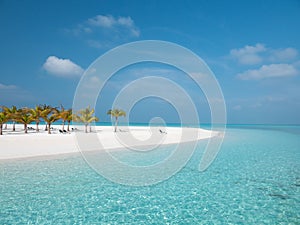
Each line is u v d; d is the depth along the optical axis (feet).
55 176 41.22
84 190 34.63
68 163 50.88
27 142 76.48
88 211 27.37
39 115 122.11
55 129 155.94
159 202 30.45
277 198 31.94
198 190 35.37
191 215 26.55
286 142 102.17
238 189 35.83
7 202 29.63
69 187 35.73
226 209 28.19
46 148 66.18
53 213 26.71
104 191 34.40
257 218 25.75
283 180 40.91
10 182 37.42
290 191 34.86
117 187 36.37
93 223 24.38
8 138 85.81
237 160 59.47
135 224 24.22
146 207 28.76
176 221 25.00
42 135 102.83
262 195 33.14
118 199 31.35
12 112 120.06
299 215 26.50
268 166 52.54
